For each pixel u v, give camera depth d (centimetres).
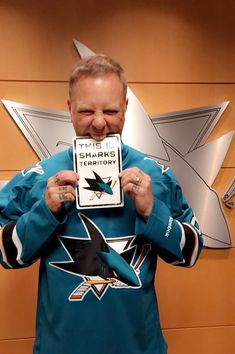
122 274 78
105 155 80
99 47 143
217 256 149
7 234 79
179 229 80
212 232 146
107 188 78
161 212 77
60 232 80
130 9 144
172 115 145
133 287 78
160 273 148
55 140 140
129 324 78
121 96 79
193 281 149
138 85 145
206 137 146
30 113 140
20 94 141
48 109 140
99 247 78
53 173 85
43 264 84
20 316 143
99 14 143
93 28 143
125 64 144
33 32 141
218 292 150
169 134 144
